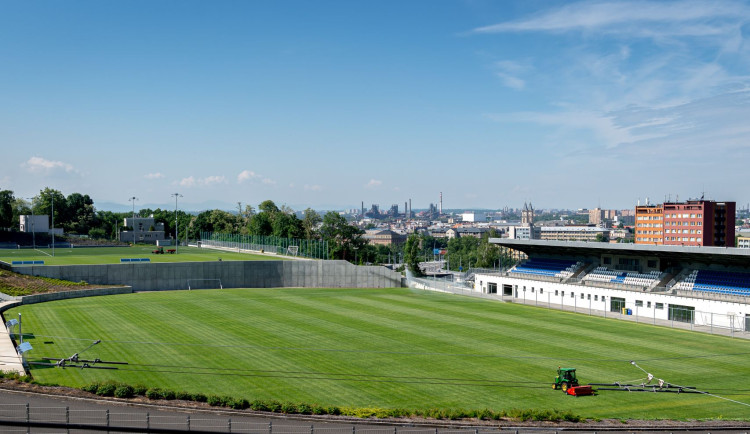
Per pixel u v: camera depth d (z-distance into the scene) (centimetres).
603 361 7069
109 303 11081
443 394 5756
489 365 6838
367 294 13300
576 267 12550
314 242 17550
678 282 10606
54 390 5397
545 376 6425
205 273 14100
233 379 6125
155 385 5834
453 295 13238
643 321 9844
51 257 16850
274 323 9300
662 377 6419
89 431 4484
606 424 4938
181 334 8275
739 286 9681
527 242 13475
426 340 8138
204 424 4681
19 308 10069
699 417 5191
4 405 4947
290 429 4638
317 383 6050
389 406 5375
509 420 5003
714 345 7975
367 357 7150
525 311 10919
